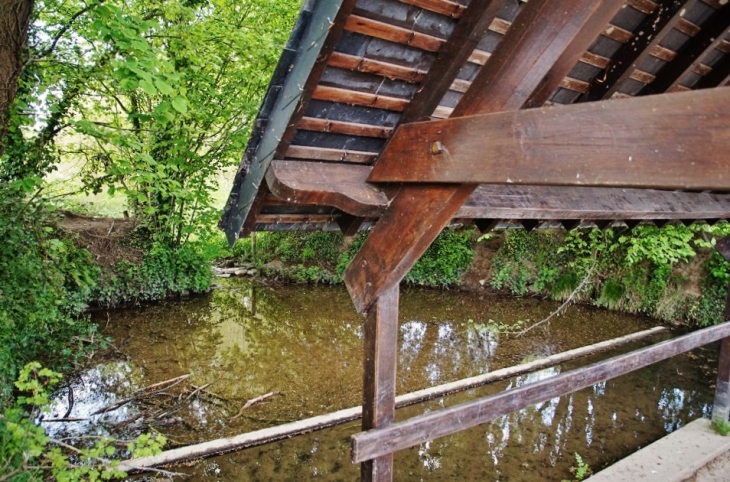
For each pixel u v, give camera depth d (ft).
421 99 6.59
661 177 3.61
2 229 12.71
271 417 16.75
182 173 29.50
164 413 16.58
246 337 25.63
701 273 27.20
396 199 6.70
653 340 25.08
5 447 9.34
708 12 7.58
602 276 31.35
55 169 17.72
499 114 4.94
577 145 4.20
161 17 19.02
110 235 28.68
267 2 24.75
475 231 37.06
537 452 15.01
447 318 29.68
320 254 39.68
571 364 22.16
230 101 26.71
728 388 14.94
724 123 3.26
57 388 17.98
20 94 13.26
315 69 5.49
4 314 13.09
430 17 5.68
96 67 14.20
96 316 27.02
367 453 7.00
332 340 25.58
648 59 8.26
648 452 13.94
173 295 31.24
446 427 7.93
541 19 4.84
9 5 10.03
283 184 6.13
